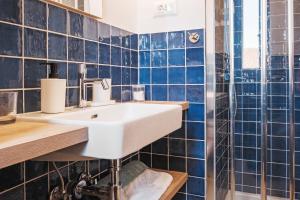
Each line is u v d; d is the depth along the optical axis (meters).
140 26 1.69
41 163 1.00
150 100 1.67
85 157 0.74
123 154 0.71
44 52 1.01
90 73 1.27
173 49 1.61
